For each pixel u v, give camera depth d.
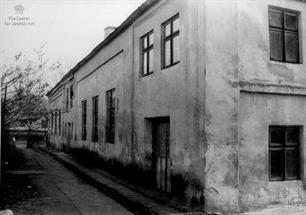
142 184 10.20
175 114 8.44
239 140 7.70
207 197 7.11
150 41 10.36
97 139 15.88
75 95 21.19
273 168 8.24
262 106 8.07
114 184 10.70
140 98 10.62
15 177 12.55
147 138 10.16
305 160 8.45
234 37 7.62
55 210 7.91
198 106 7.47
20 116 10.06
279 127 8.41
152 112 9.70
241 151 7.72
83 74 19.03
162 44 9.42
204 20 7.39
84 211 7.91
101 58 15.23
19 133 38.72
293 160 8.52
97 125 16.03
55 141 30.12
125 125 11.79
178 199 8.14
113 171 12.97
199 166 7.32
